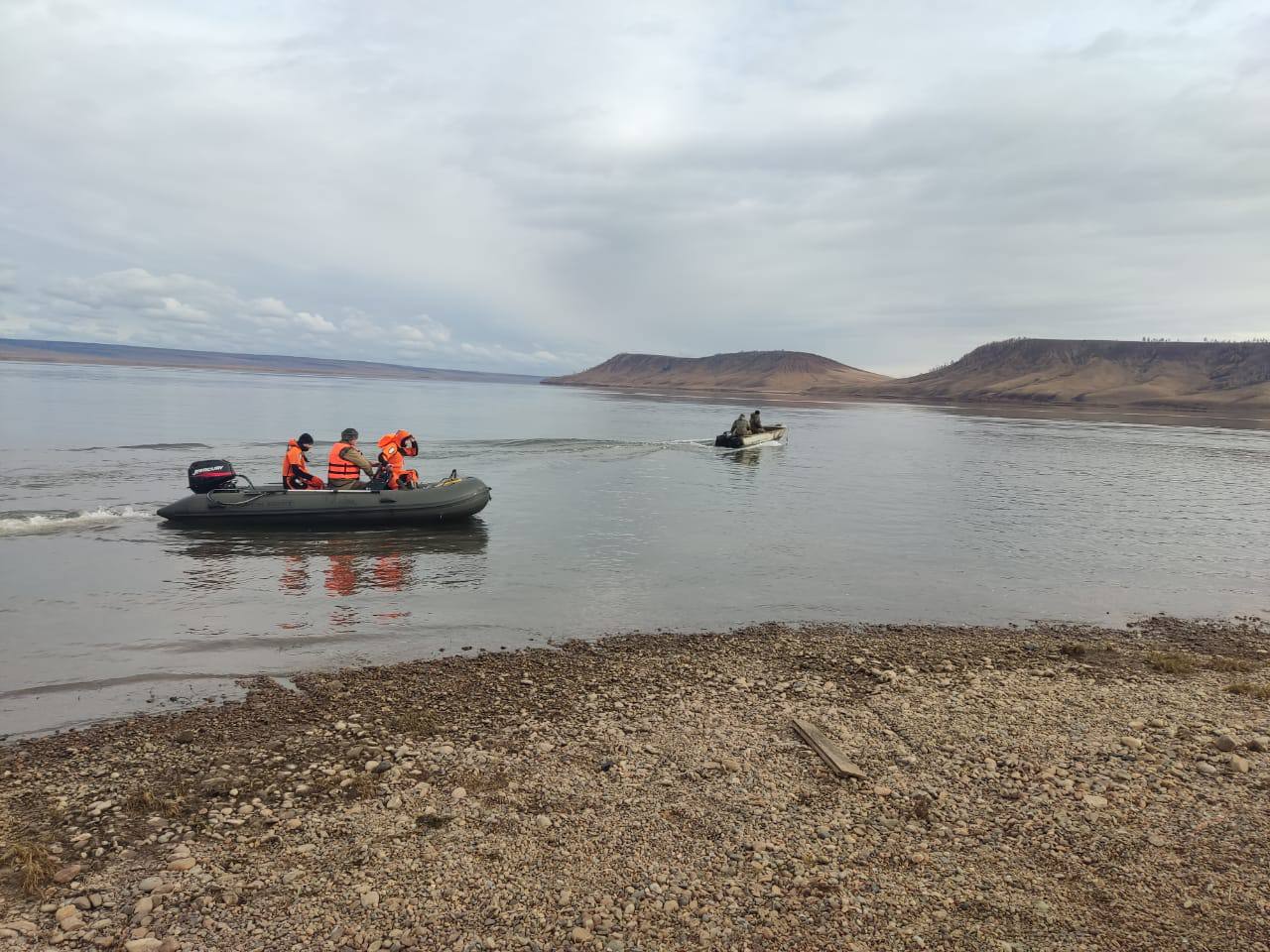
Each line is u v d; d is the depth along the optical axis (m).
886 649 8.88
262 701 6.87
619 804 5.15
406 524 14.99
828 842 4.71
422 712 6.68
